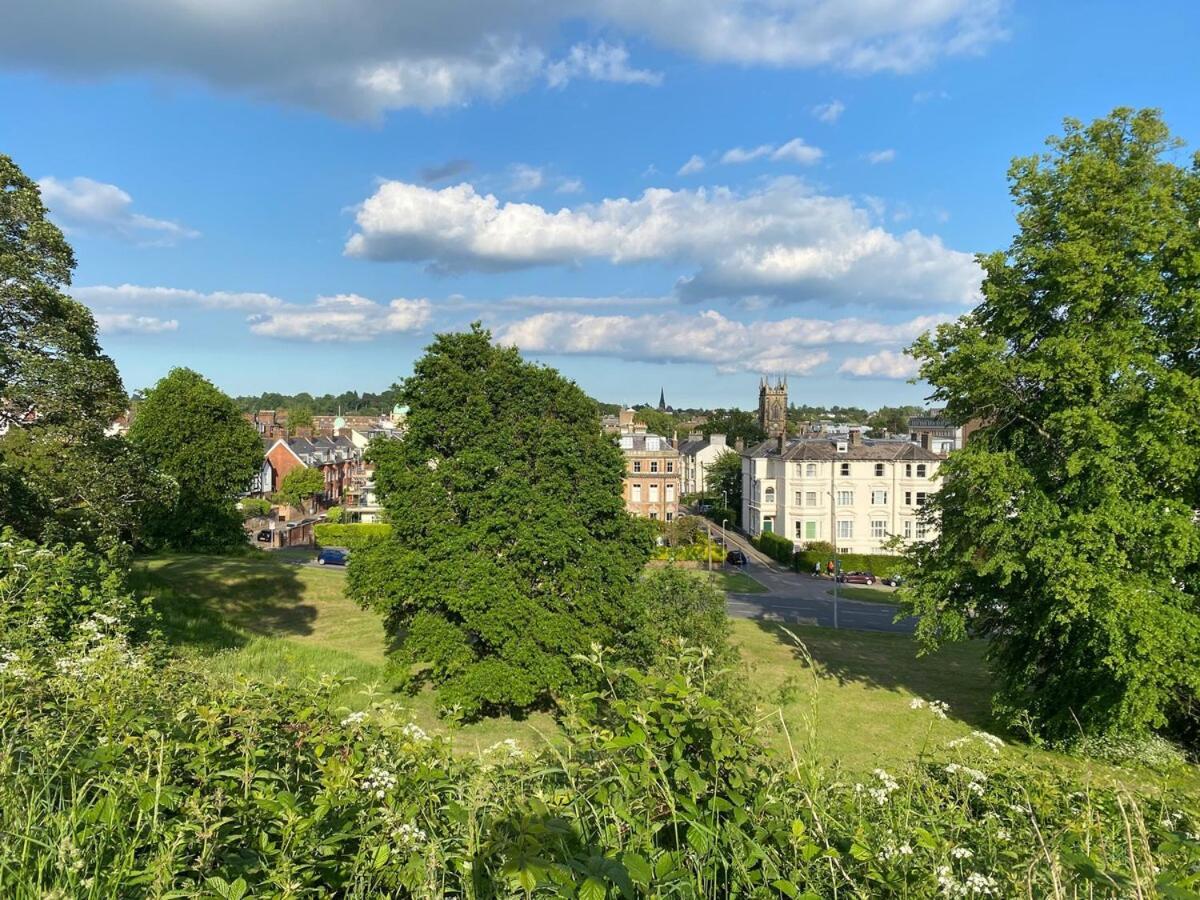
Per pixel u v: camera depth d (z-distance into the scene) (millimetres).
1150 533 16641
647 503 69125
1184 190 17453
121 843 3365
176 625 23781
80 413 18875
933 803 5203
